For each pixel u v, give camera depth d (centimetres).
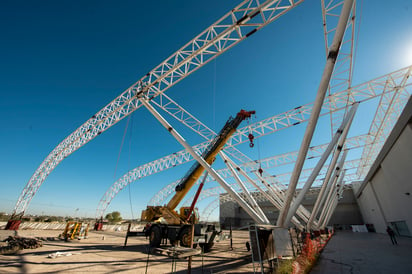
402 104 1708
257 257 619
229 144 2053
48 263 800
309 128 633
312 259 840
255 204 1141
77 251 1118
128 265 815
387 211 2391
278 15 849
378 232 2922
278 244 715
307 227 1483
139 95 1319
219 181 1025
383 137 2180
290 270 604
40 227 2822
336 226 4656
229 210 6222
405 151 1430
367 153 2791
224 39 1020
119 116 1606
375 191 2767
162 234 1307
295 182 720
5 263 769
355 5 926
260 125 1889
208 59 1095
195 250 604
